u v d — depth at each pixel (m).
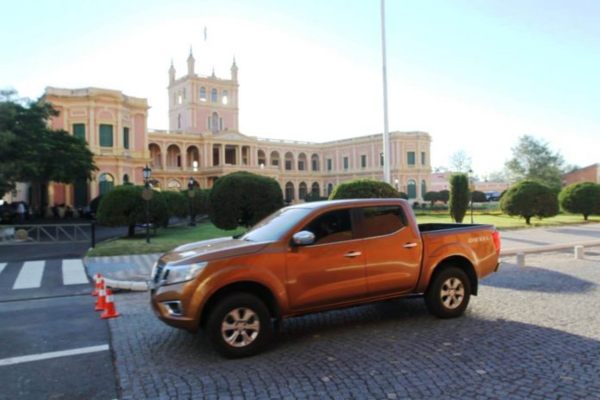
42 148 25.48
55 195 36.97
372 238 5.84
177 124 71.00
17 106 24.73
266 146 73.19
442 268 6.39
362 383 4.19
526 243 15.86
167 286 5.05
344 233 5.72
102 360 5.08
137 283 9.50
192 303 4.89
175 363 4.90
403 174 66.81
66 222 29.56
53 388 4.32
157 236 20.94
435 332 5.71
